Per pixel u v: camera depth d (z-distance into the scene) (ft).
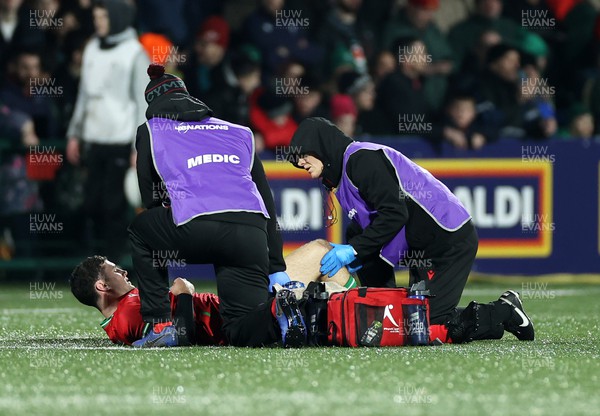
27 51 135.03
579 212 139.85
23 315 97.35
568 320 91.04
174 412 47.16
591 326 85.46
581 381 54.49
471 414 46.32
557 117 150.71
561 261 139.64
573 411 47.09
